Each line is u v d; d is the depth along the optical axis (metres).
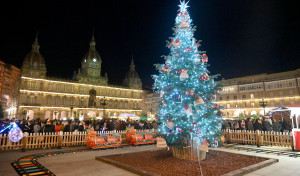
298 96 56.66
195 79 8.91
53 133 14.08
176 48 9.72
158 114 9.75
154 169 7.29
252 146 14.12
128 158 9.32
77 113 74.81
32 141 13.32
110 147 13.93
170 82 9.53
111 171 7.57
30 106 65.06
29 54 72.75
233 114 67.81
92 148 13.25
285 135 13.15
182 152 8.95
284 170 7.54
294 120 18.66
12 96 77.19
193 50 9.55
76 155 10.95
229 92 70.19
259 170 7.52
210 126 8.91
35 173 7.44
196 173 6.77
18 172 7.61
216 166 7.68
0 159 10.01
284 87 59.41
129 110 89.81
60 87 73.62
